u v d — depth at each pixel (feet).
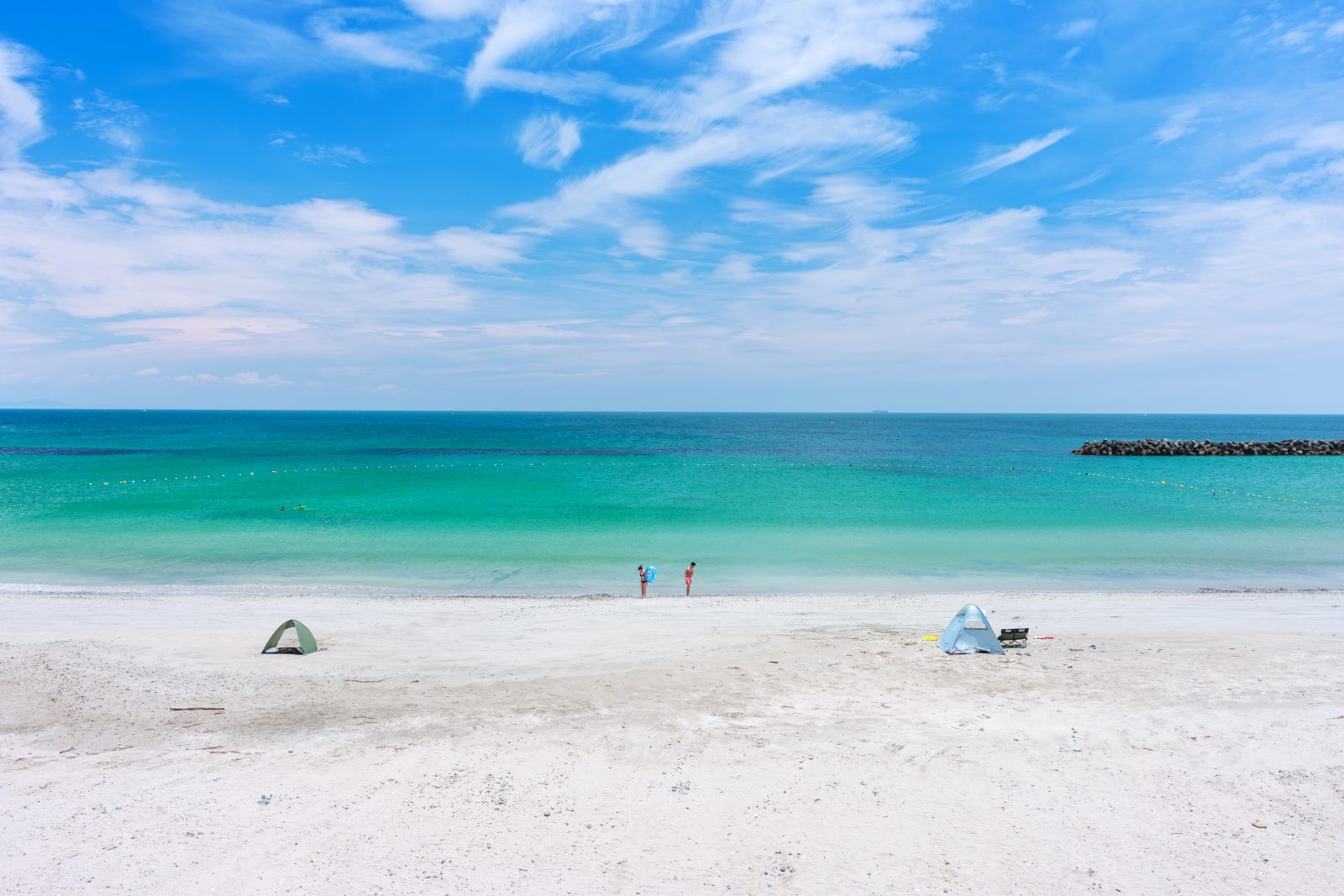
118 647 61.41
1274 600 81.82
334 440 477.77
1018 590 90.27
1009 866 31.04
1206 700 48.11
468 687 52.39
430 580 95.25
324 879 30.17
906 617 73.82
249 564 103.50
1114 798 36.17
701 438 550.36
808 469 262.26
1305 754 40.04
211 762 40.63
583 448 403.54
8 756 41.45
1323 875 30.01
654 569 94.53
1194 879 29.96
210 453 343.46
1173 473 254.06
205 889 29.43
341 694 51.06
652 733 44.37
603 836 33.40
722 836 33.45
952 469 265.34
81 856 31.60
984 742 42.39
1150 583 95.14
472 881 30.09
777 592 89.71
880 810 35.42
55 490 187.73
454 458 324.19
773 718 46.50
